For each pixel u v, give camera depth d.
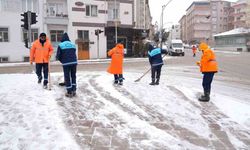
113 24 37.22
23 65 26.56
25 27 14.62
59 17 33.78
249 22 82.25
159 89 9.83
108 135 5.54
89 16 35.69
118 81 10.59
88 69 21.06
